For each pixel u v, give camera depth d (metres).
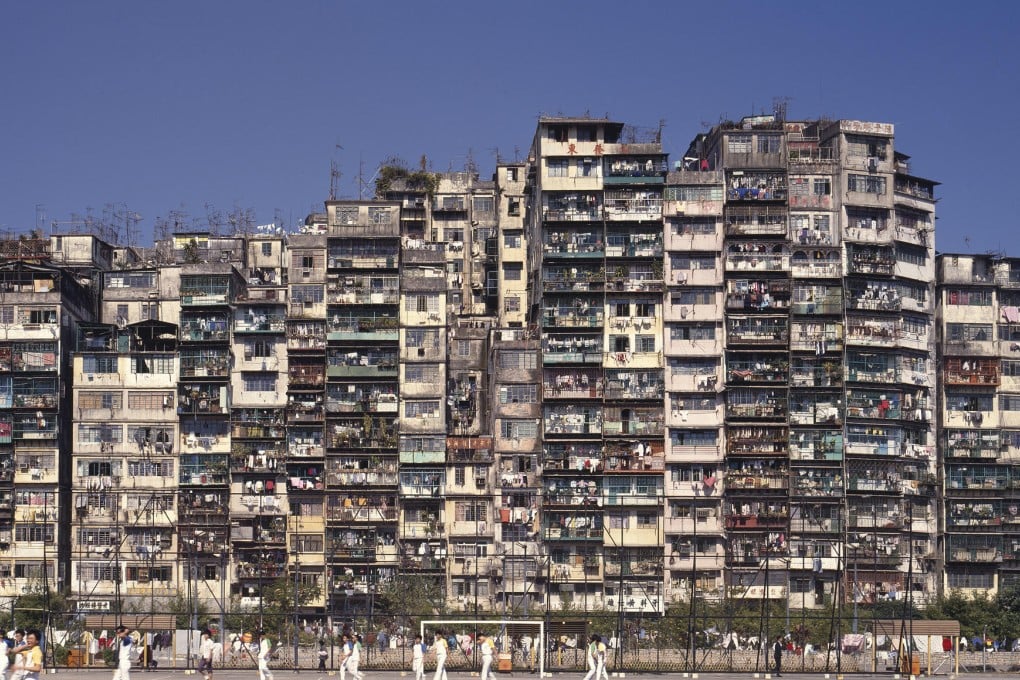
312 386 153.75
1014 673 116.94
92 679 101.75
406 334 154.38
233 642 113.56
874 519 149.88
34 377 153.25
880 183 156.38
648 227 154.62
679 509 149.88
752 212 154.38
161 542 151.62
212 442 153.25
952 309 157.62
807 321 152.50
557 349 152.75
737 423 150.62
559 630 113.81
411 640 126.62
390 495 151.00
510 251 176.62
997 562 153.00
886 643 122.56
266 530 151.12
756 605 143.12
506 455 151.75
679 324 153.00
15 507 151.88
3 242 168.75
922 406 154.75
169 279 161.62
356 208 156.50
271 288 158.88
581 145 156.12
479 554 149.25
